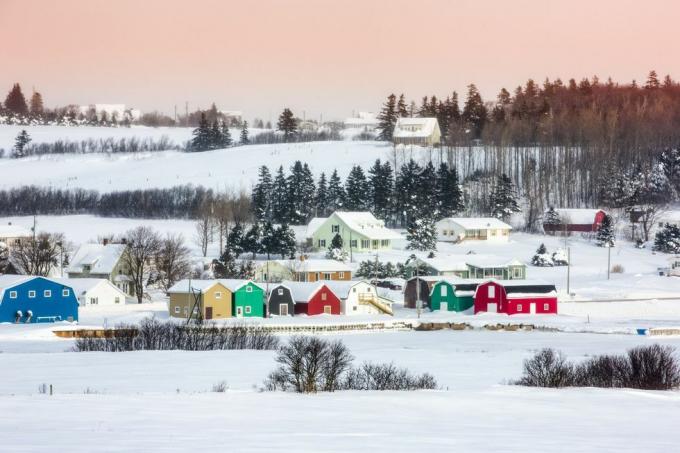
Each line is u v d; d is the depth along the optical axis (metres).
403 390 70.69
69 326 132.12
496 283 166.38
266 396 64.50
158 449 42.03
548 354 81.56
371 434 48.44
